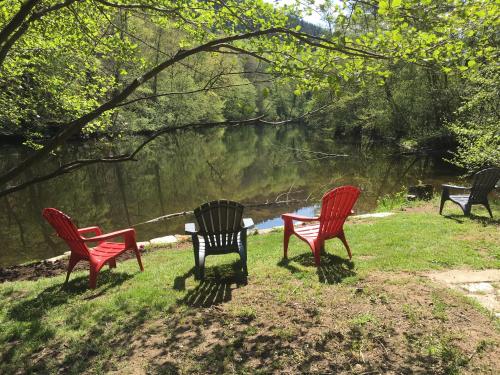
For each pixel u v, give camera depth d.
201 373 2.67
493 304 3.37
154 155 26.67
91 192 15.98
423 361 2.63
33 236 9.91
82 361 2.94
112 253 4.93
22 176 18.14
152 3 2.91
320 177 17.80
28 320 3.73
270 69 2.71
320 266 4.53
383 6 2.15
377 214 8.20
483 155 10.48
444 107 19.84
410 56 2.51
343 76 2.53
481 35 2.63
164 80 26.11
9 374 2.86
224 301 3.73
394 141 25.22
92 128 7.75
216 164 23.38
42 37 4.89
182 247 7.09
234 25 2.94
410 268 4.20
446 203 8.74
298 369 2.65
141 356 2.93
